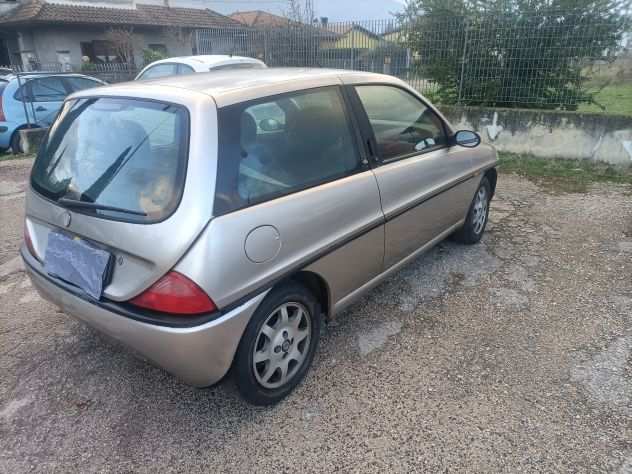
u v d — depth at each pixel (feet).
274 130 8.52
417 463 7.50
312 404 8.78
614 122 23.80
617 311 11.50
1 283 13.76
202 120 7.56
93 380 9.55
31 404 8.95
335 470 7.43
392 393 8.99
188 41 85.30
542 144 25.91
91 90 9.61
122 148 8.12
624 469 7.29
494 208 18.99
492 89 28.55
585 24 25.39
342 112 9.95
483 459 7.54
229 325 7.34
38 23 67.00
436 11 28.78
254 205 7.76
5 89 31.68
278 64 37.50
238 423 8.39
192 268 6.96
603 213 18.06
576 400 8.71
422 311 11.69
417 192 11.41
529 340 10.49
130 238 7.30
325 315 9.88
